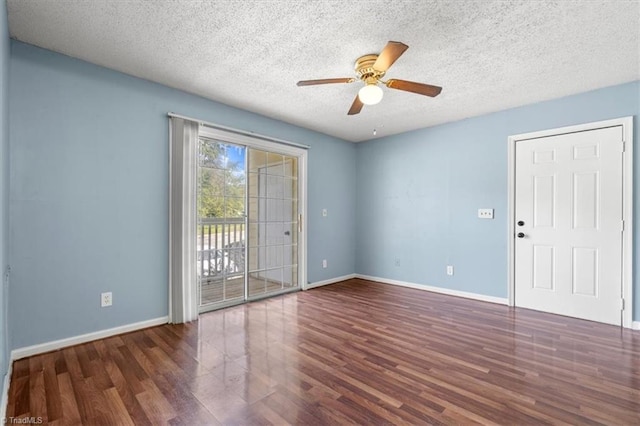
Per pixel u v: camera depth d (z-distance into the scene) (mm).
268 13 1951
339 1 1838
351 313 3363
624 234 2979
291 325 2992
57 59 2443
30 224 2316
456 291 4117
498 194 3760
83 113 2566
